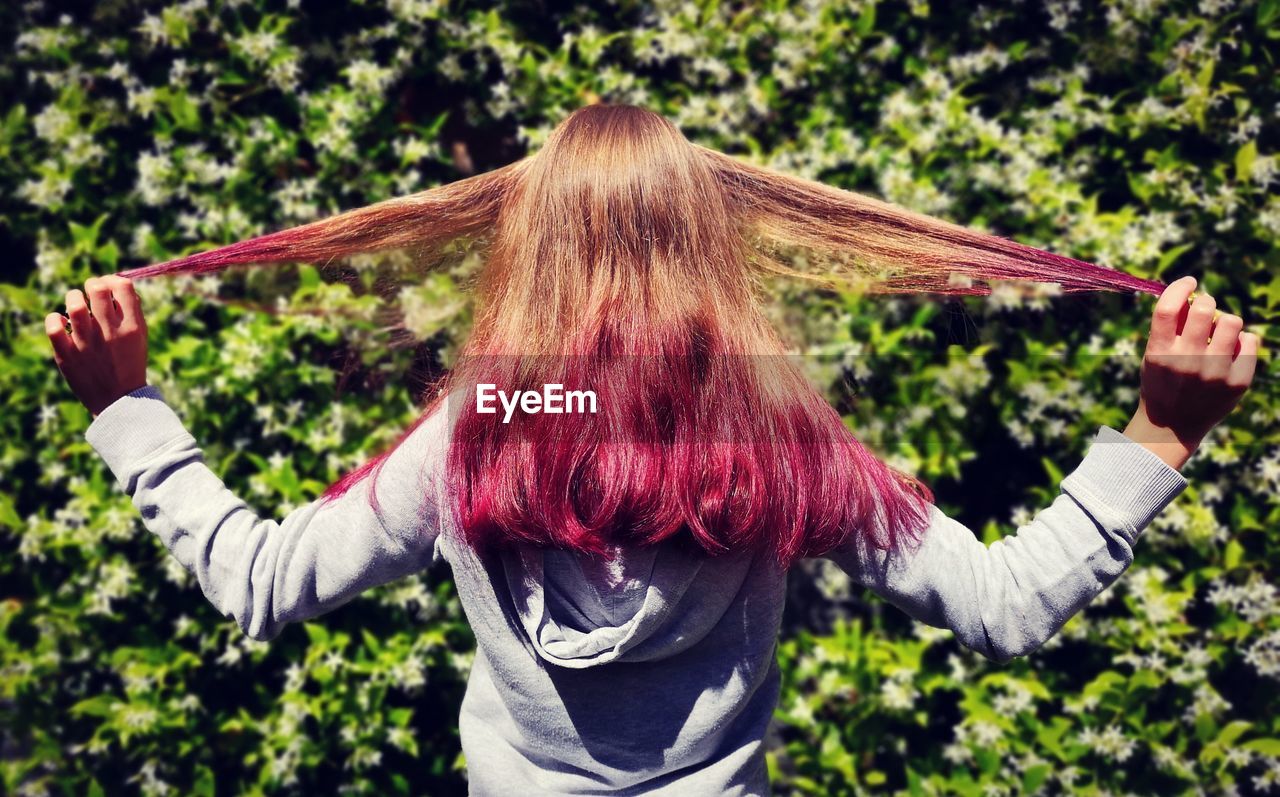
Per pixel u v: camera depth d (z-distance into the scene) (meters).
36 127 2.06
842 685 2.02
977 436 2.05
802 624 2.32
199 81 2.13
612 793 0.89
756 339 0.91
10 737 2.17
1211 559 1.95
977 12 2.04
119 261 2.15
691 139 2.10
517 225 0.97
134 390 0.93
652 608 0.84
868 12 2.01
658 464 0.83
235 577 0.88
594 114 0.99
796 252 1.21
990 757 1.95
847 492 0.86
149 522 0.91
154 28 2.02
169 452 0.91
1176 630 1.89
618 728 0.89
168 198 2.06
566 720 0.89
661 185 0.93
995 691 2.03
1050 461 2.08
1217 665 1.96
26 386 2.05
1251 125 1.87
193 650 2.09
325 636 1.98
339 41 2.13
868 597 2.13
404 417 2.03
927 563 0.85
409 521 0.89
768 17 2.06
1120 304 1.91
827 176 2.04
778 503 0.84
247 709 2.11
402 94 2.18
